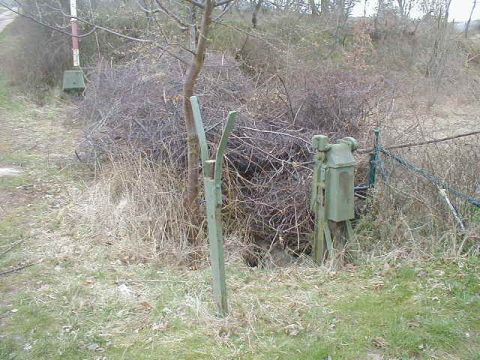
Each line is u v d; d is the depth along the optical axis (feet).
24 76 43.83
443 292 12.55
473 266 13.71
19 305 12.28
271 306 11.97
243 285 13.26
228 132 10.20
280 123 21.94
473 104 43.68
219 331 11.02
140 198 17.88
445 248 14.71
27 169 23.52
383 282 13.24
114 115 24.56
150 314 11.80
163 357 10.27
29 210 18.65
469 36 71.20
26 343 10.80
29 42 44.50
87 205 18.57
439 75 48.55
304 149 20.81
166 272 14.21
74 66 40.34
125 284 13.37
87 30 43.01
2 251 15.33
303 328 11.10
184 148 20.13
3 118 34.42
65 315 11.81
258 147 19.83
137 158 20.12
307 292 12.75
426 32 57.77
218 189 10.78
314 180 14.87
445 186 15.92
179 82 24.29
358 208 17.71
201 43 14.57
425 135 23.86
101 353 10.44
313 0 46.62
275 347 10.47
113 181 19.72
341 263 14.58
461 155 17.67
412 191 16.58
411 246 14.98
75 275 13.84
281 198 19.02
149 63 29.91
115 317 11.73
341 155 14.29
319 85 23.90
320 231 14.97
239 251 16.78
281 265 17.22
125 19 40.81
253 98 23.35
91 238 16.29
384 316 11.55
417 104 37.83
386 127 23.22
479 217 15.61
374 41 57.77
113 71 32.04
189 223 16.52
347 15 51.44
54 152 26.45
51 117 35.47
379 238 15.94
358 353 10.32
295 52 36.99
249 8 41.78
